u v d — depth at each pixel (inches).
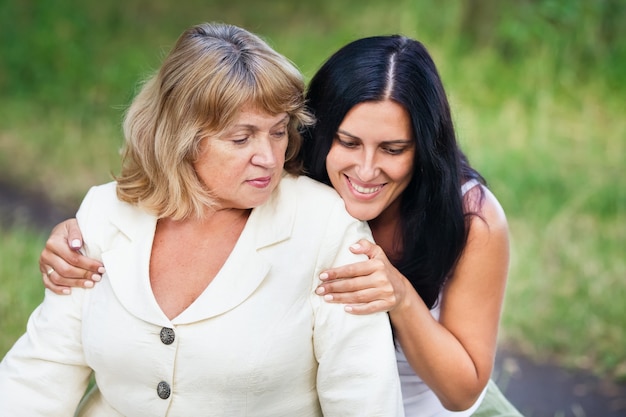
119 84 539.2
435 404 197.2
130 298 163.2
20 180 443.2
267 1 629.9
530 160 442.9
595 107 504.7
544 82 517.7
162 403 162.2
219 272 162.2
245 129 156.4
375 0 601.9
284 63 159.8
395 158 169.0
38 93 538.6
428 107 167.6
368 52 168.1
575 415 286.7
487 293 184.7
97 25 598.5
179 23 614.2
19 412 171.6
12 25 582.6
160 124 160.4
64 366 172.9
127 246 168.1
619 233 384.5
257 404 162.2
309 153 176.4
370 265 163.5
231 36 159.6
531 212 398.6
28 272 336.8
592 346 320.5
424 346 174.1
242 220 168.2
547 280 353.1
